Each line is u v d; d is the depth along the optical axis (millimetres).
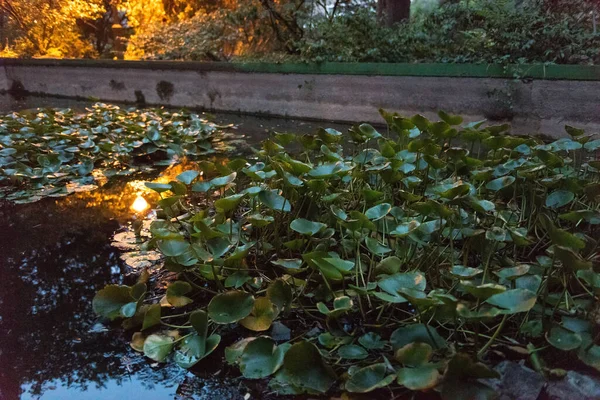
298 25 6445
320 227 1606
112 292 1524
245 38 7246
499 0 4930
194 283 1676
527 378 1158
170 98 7176
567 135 4059
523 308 1035
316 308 1531
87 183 3104
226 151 3998
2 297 1686
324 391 1122
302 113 5824
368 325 1425
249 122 5621
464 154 2064
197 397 1178
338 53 5590
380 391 1154
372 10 6734
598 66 3791
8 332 1477
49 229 2303
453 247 1860
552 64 4035
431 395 1131
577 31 4309
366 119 5305
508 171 2146
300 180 1848
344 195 2174
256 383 1213
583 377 1152
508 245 1869
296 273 1661
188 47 7562
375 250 1557
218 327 1454
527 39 4328
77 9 10734
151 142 3770
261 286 1637
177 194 1888
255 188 1780
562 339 1207
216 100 6633
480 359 1207
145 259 1931
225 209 1723
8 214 2527
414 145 2232
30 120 4289
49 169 3119
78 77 8320
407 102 4977
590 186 1744
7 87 9539
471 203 1605
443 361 1166
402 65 4891
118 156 3576
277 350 1248
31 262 1951
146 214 2498
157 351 1304
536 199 2041
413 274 1316
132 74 7508
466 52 4918
